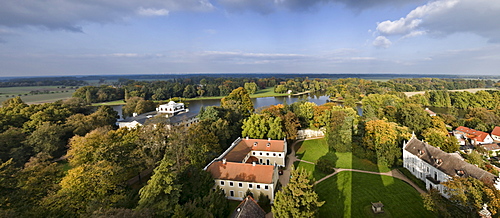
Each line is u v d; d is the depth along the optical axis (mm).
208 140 71062
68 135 90312
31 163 50906
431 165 59094
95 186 43656
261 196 51969
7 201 38188
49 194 41188
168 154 62312
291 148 94062
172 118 99312
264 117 93188
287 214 37250
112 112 124938
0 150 70812
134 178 64938
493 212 37625
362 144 85562
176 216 36688
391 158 72562
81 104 138000
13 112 97562
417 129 103688
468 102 184375
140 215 32469
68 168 74312
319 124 109812
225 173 56312
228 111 106688
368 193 57906
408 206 51969
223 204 46094
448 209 42062
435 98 197625
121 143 64438
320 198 56000
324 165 71000
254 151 75625
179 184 44000
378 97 170500
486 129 113562
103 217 29609
